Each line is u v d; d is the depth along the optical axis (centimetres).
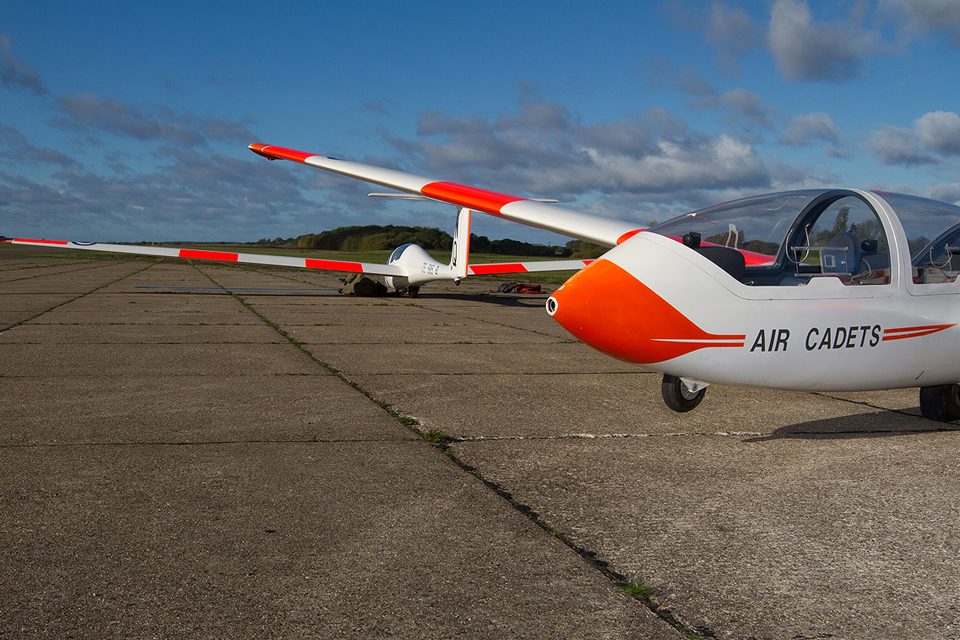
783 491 343
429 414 509
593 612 219
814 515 309
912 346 444
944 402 495
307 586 233
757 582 242
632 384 647
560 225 594
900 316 437
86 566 246
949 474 374
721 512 312
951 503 327
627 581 242
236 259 1967
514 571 247
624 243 429
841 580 245
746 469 381
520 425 479
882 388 460
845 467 386
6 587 229
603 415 514
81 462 372
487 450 413
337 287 2462
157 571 243
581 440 440
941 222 462
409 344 927
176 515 297
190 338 944
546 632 206
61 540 268
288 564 250
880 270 441
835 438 454
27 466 363
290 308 1498
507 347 909
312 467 370
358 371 700
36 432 435
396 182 763
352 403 543
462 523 293
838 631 210
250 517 296
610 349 412
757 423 494
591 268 415
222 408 516
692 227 462
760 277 466
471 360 787
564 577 243
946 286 453
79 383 607
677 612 220
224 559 253
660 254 406
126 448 402
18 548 260
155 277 3072
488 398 572
